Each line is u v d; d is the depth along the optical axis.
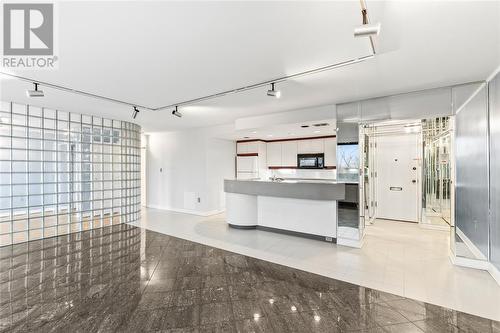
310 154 6.60
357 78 3.03
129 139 6.02
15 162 4.27
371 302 2.43
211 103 4.21
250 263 3.42
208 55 2.39
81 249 4.02
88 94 3.65
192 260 3.54
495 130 2.82
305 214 4.57
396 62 2.56
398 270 3.15
